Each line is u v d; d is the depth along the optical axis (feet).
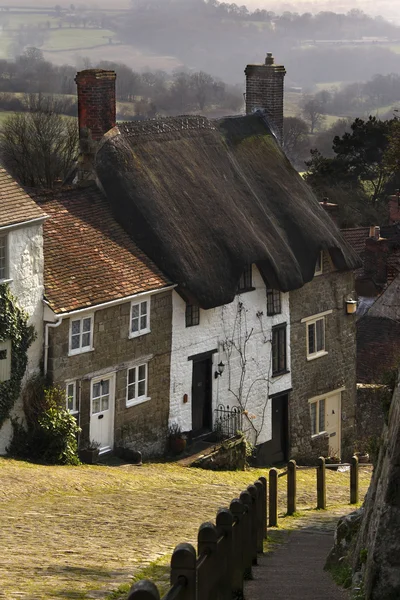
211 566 47.57
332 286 187.52
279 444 180.55
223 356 165.99
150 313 151.23
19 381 133.39
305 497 129.70
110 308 143.95
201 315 160.97
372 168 402.93
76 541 79.97
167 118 172.55
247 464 165.27
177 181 163.73
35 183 318.24
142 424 152.35
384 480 58.18
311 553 81.30
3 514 93.50
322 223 183.93
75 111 383.04
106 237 152.76
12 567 65.62
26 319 133.59
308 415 185.06
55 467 130.62
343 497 131.13
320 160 413.39
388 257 267.18
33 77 413.59
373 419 203.62
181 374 158.61
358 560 63.10
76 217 152.76
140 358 150.10
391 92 566.36
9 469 120.78
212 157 173.99
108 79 167.22
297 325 180.55
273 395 176.45
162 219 156.25
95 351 142.51
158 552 76.13
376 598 54.95
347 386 193.36
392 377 82.17
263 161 185.26
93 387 143.64
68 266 143.43
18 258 131.95
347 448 194.29
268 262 167.02
